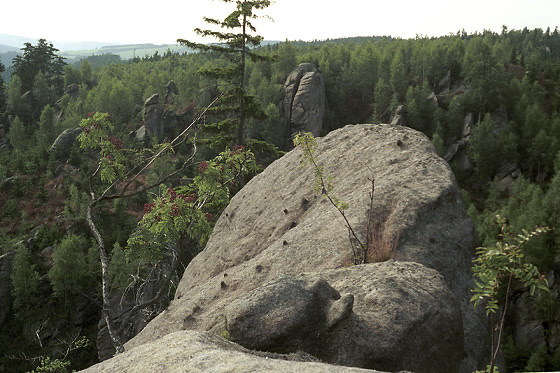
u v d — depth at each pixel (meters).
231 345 3.19
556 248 56.78
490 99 95.88
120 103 104.19
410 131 10.24
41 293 56.34
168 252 9.16
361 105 113.62
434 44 130.25
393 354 3.83
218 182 8.52
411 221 6.69
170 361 2.51
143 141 87.88
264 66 114.31
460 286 6.25
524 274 2.91
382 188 7.63
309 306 4.01
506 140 86.75
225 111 25.92
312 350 3.80
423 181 7.63
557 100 105.50
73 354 51.22
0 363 51.31
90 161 82.00
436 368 4.14
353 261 6.25
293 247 7.37
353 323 3.98
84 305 54.84
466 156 89.81
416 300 4.43
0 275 57.88
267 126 82.94
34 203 72.19
